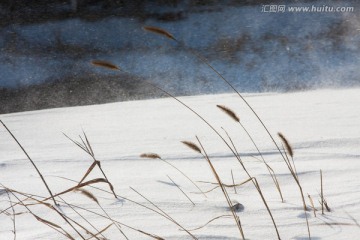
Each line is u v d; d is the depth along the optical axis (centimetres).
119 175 995
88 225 727
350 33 4088
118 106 2014
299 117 1458
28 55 4597
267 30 4353
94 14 5059
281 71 3750
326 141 1126
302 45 4044
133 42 4584
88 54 4528
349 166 925
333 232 630
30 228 747
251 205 757
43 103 3969
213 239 638
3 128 1823
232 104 1845
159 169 1018
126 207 790
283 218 693
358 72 3500
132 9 5062
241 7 4722
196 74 3928
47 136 1562
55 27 4934
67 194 891
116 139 1366
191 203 786
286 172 923
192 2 4966
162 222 711
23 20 5075
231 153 1104
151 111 1827
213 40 4366
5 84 4262
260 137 1233
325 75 3553
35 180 1012
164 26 4706
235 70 3878
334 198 760
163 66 4134
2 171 1110
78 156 1185
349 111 1470
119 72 4169
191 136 1323
